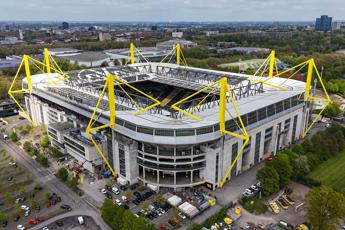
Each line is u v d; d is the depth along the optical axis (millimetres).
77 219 133375
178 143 144375
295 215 136125
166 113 169125
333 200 119625
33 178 166750
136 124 148750
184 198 147625
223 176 158750
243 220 132750
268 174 147750
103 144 171500
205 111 170875
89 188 157375
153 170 162250
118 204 142000
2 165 180750
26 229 127500
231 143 157750
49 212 138500
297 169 162125
